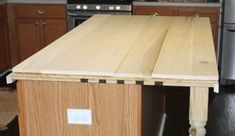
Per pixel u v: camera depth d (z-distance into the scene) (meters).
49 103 1.81
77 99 1.79
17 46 4.89
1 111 3.65
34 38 4.83
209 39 2.32
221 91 4.24
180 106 3.72
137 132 1.79
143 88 1.82
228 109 3.73
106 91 1.75
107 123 1.80
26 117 1.84
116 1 4.53
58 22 4.73
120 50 2.06
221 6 4.41
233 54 4.36
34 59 1.91
